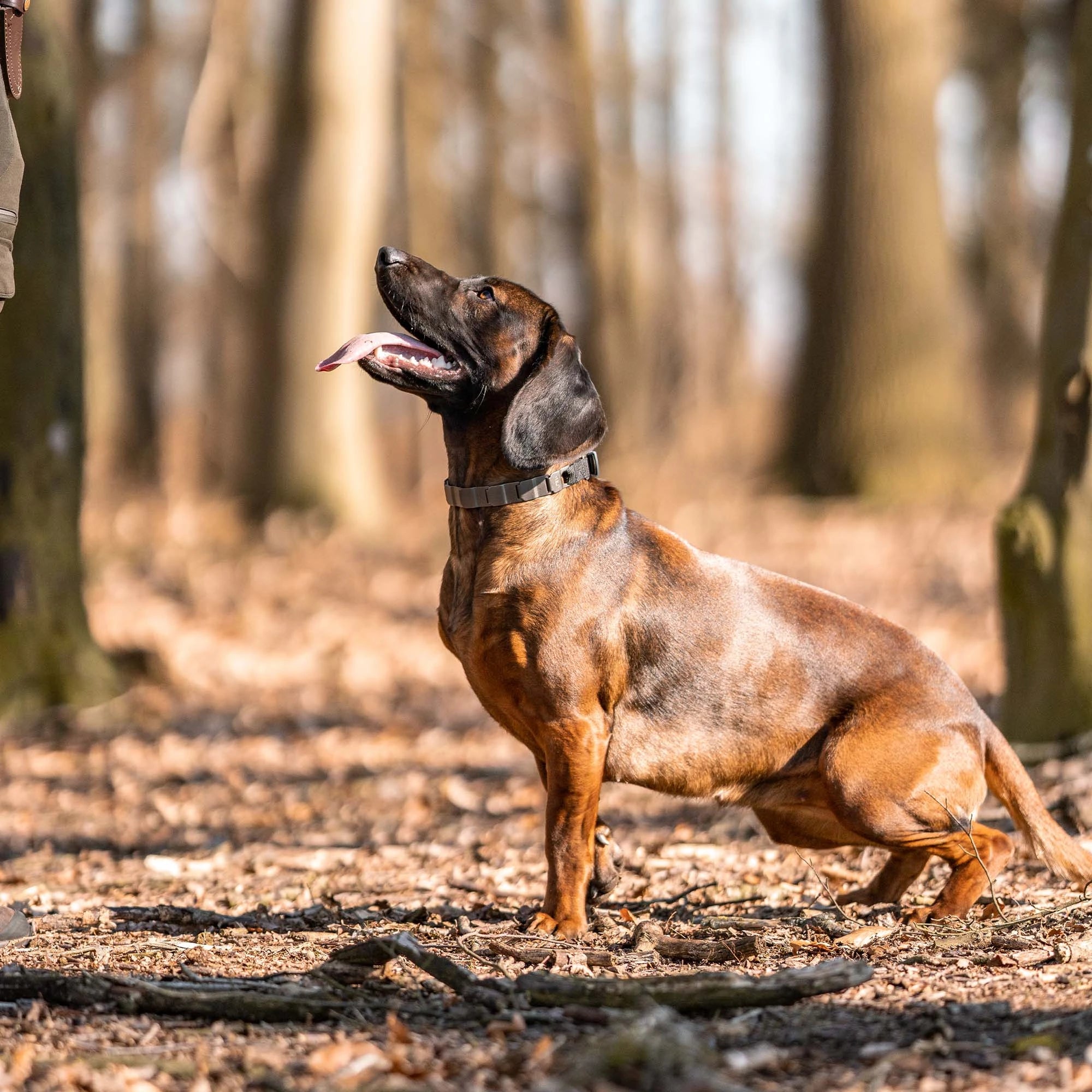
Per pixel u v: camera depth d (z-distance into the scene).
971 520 20.27
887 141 22.50
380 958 4.39
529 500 5.19
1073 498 7.46
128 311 34.47
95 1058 3.62
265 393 21.45
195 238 38.03
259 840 7.64
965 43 34.78
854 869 6.45
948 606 14.58
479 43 33.34
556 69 31.36
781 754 5.50
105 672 11.10
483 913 5.53
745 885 6.15
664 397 41.41
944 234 23.06
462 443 5.42
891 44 22.30
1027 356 37.38
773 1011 4.04
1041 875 5.96
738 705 5.42
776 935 5.07
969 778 5.42
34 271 10.23
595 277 31.53
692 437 38.03
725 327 45.22
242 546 19.48
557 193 41.09
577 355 5.35
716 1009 4.03
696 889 6.01
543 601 5.14
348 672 12.82
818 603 5.64
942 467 22.88
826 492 23.03
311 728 10.89
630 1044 3.45
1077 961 4.53
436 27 32.22
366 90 21.23
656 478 28.17
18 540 10.55
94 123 29.11
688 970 4.64
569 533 5.21
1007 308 37.56
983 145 38.75
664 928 5.23
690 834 7.23
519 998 4.07
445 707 11.70
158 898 5.97
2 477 10.49
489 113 34.97
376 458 22.64
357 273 21.59
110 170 32.84
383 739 10.55
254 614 14.80
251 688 12.18
